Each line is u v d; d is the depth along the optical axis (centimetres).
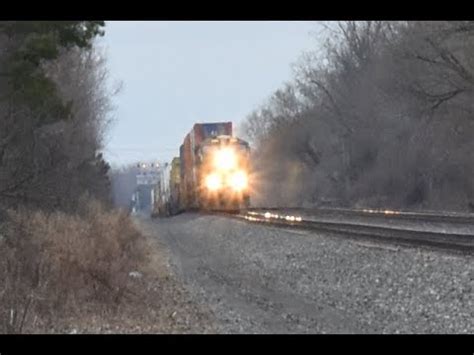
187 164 19250
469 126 19050
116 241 7850
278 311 5450
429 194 19750
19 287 5706
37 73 8262
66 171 11356
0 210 8725
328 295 6228
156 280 7381
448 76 18938
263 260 9012
